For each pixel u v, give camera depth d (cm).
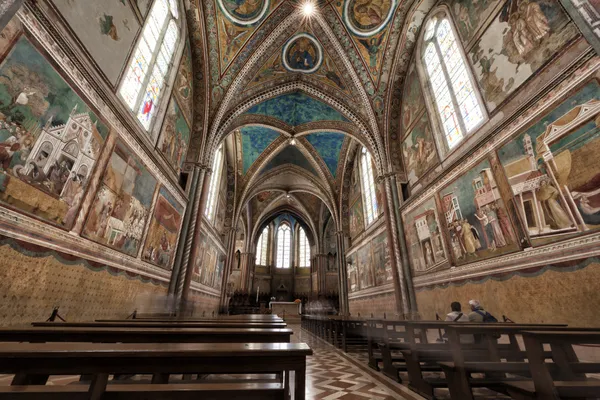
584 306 516
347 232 2283
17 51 414
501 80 763
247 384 195
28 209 439
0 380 354
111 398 170
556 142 592
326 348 942
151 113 864
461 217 883
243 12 1198
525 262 648
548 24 638
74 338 257
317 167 2295
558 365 304
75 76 528
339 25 1302
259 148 2134
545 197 609
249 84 1453
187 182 1164
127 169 720
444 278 957
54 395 170
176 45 1041
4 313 399
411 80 1293
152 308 891
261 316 836
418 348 428
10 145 408
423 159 1166
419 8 1149
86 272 575
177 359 176
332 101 1555
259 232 3850
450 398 360
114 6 648
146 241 838
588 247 517
